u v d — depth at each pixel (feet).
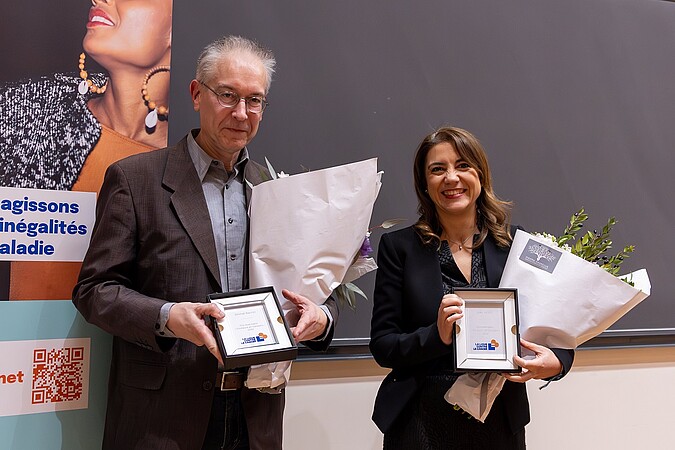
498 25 8.65
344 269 5.38
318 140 7.73
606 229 6.07
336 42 7.84
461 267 5.94
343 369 7.93
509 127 8.65
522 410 5.75
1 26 5.66
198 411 5.11
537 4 8.88
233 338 4.66
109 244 5.10
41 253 5.83
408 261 6.01
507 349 5.24
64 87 5.93
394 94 8.10
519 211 8.65
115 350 5.59
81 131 6.02
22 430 5.72
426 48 8.27
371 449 8.03
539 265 5.58
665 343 9.30
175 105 7.11
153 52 6.36
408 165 8.15
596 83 9.15
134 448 5.08
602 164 9.12
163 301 4.86
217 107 5.17
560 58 8.97
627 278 5.77
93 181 6.07
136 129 6.29
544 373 5.33
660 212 9.39
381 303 6.04
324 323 5.18
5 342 5.67
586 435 8.93
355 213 5.30
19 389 5.71
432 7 8.32
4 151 5.66
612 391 9.09
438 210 6.13
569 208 8.92
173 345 5.11
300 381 7.73
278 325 4.80
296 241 5.19
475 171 5.86
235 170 5.65
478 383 5.36
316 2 7.76
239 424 5.37
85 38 6.04
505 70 8.66
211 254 5.24
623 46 9.34
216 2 7.30
